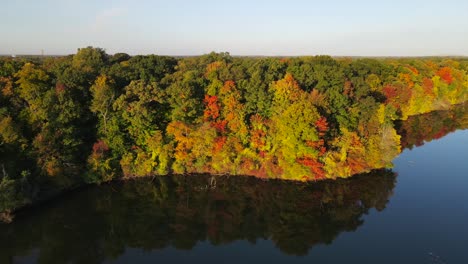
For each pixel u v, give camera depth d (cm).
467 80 14562
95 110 6594
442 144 9306
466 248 4741
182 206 6141
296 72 8175
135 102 6769
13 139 5856
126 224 5538
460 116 12256
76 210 5856
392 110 7512
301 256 4688
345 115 7200
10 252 4831
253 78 7431
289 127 6538
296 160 6769
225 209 6078
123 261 4628
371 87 9225
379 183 6831
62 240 5088
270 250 4888
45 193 6003
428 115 12244
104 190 6538
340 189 6662
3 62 7162
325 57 10088
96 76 7400
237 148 6925
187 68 9525
